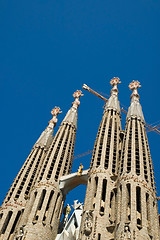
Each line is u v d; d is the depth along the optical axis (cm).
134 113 8988
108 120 9031
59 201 7581
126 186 6538
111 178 7112
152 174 7125
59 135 9394
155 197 6606
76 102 11069
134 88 10425
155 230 5938
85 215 6347
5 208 7419
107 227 6044
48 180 7788
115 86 10925
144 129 8519
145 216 5938
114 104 9912
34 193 7462
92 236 5859
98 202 6506
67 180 7888
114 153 7869
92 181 7062
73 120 10131
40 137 9944
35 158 9044
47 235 6719
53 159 8488
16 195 7862
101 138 8406
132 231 5581
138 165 7100
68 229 7231
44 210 7050
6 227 7156
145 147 7719
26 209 7100
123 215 5969
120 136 8744
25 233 6494
